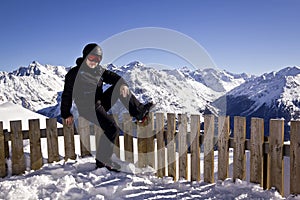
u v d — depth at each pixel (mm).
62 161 3344
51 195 2518
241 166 2617
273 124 2432
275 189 2441
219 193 2523
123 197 2482
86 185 2693
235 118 2643
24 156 3170
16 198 2473
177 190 2639
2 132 3055
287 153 2389
